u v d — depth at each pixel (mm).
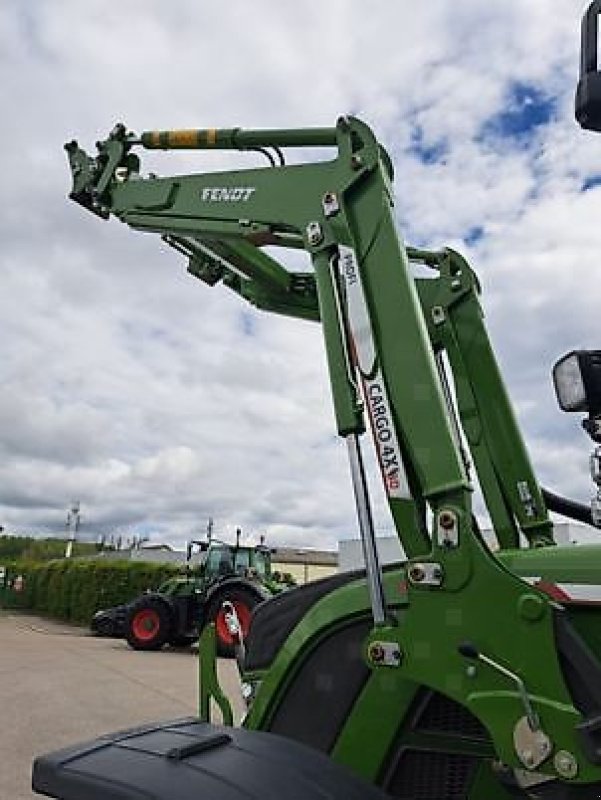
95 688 8102
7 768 4578
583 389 1677
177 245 3287
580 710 1532
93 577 23344
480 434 2848
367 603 1946
